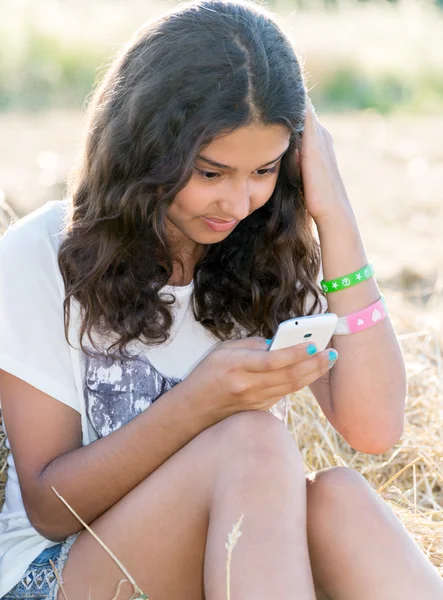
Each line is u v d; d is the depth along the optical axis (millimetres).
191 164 2170
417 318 4387
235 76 2133
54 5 13617
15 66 12070
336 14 15656
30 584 2322
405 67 13273
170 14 2270
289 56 2242
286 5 16031
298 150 2578
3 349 2324
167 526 2135
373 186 8320
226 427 2131
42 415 2350
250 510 2004
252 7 2291
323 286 2613
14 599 2330
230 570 1949
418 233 6906
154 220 2293
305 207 2607
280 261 2559
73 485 2252
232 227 2338
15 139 9297
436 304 5121
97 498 2268
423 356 4051
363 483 2182
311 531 2143
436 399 3818
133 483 2266
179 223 2355
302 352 2121
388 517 2133
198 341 2531
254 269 2543
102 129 2359
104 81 2422
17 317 2340
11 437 2379
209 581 1981
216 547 1988
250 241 2545
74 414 2395
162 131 2213
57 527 2320
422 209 7578
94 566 2205
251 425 2113
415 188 8242
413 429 3678
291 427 3701
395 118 11836
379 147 9977
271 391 2180
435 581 2059
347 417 2598
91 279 2348
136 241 2355
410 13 15836
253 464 2055
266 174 2281
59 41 12414
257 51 2164
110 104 2338
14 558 2369
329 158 2605
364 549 2088
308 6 16125
